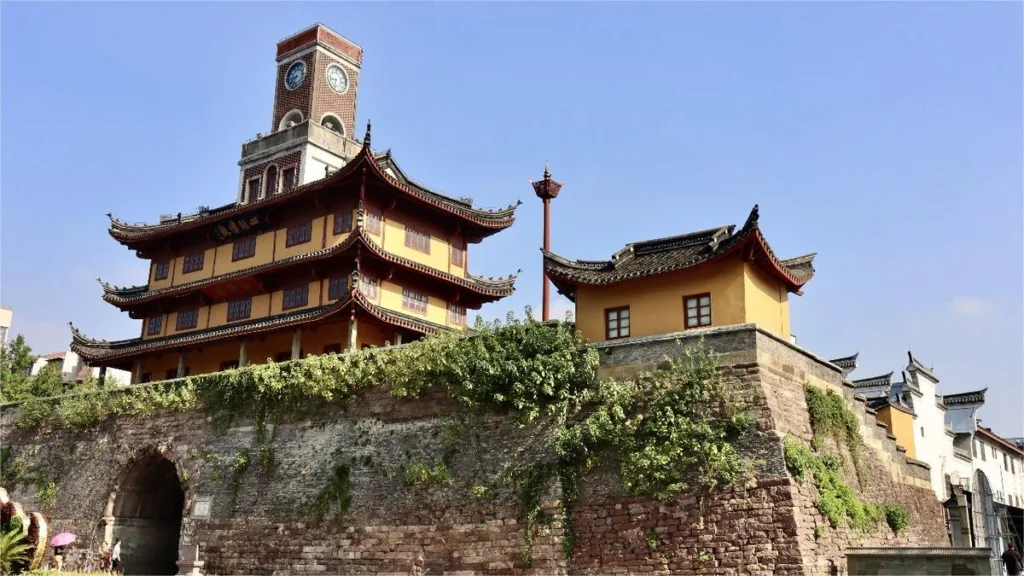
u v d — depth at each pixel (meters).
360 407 37.81
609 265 35.94
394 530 34.59
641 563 29.08
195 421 43.00
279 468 39.00
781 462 28.09
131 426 45.91
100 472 46.03
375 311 43.72
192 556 38.12
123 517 44.97
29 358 68.12
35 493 48.38
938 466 49.06
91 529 44.75
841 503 30.12
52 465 48.66
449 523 33.34
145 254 58.16
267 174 55.28
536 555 30.97
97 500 45.31
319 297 47.69
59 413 49.81
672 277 33.78
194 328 53.66
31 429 51.09
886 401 44.12
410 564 33.72
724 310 32.34
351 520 35.84
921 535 38.41
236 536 38.88
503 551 31.77
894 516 34.81
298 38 57.62
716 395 29.91
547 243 46.22
